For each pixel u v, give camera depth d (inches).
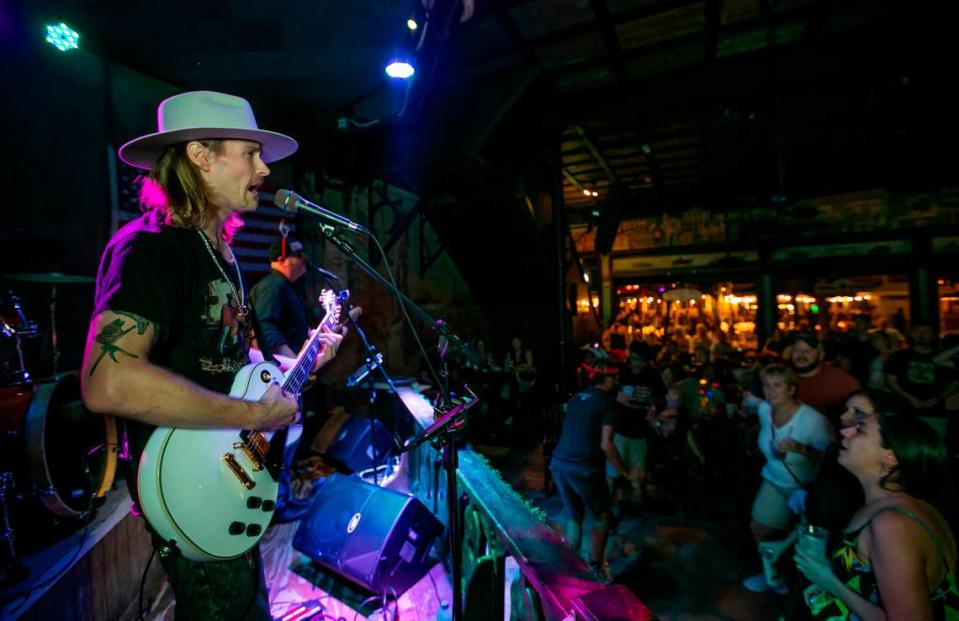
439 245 321.1
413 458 150.0
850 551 60.9
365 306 263.6
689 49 198.5
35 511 84.6
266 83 195.0
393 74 175.6
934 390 154.3
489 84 210.4
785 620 77.2
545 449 194.7
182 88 185.2
